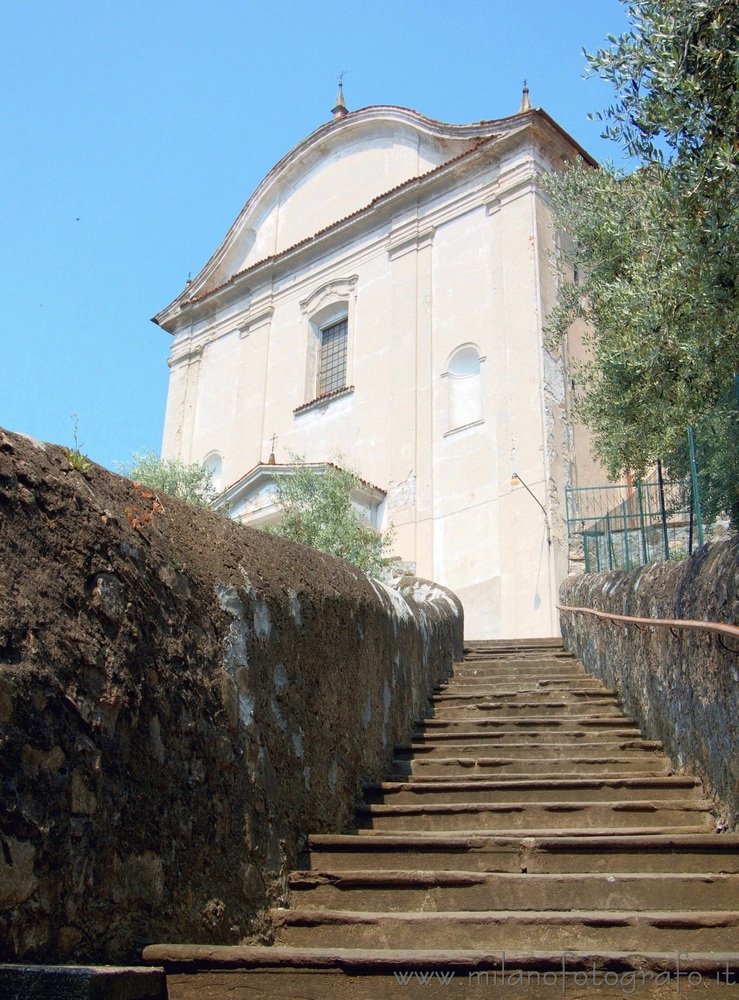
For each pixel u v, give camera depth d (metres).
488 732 7.91
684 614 6.10
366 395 21.56
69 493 3.74
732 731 5.34
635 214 9.09
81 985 2.85
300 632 5.69
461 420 19.73
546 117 20.50
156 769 3.89
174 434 26.17
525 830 5.76
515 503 17.78
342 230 23.75
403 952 3.73
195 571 4.60
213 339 26.70
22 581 3.36
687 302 7.15
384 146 24.39
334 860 5.21
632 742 7.21
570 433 18.36
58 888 3.21
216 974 3.61
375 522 19.89
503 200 20.48
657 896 4.65
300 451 22.41
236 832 4.42
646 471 10.09
